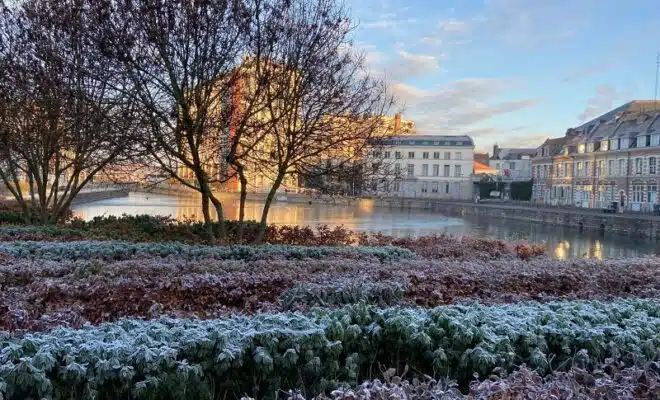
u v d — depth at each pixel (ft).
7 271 21.48
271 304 18.86
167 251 29.07
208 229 38.93
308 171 41.29
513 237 106.01
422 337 12.50
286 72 36.29
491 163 356.79
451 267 26.22
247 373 11.62
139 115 34.24
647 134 166.91
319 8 37.37
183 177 56.08
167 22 32.50
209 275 21.56
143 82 33.58
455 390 10.55
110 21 32.04
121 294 19.20
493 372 12.07
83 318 15.96
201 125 34.76
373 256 32.24
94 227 45.06
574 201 209.36
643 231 109.40
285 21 36.17
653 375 11.40
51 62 38.99
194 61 33.58
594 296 23.11
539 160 240.94
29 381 9.53
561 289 25.08
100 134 37.09
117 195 201.46
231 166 41.47
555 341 13.32
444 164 300.61
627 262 29.91
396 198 226.17
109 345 10.78
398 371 12.89
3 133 42.39
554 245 95.61
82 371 10.06
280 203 191.72
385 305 18.42
